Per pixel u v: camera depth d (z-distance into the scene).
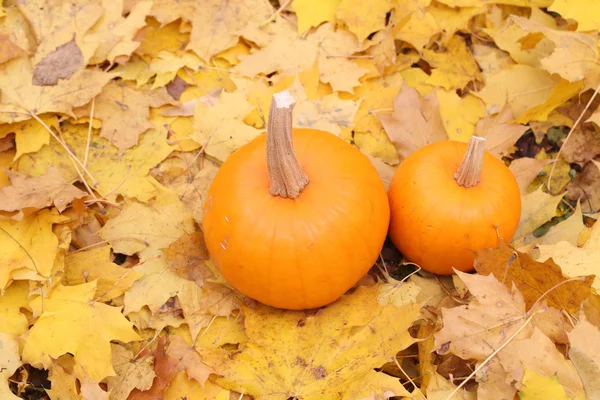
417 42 1.33
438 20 1.35
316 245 1.10
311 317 1.14
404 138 1.27
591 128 1.30
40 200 1.17
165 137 1.27
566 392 1.08
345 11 1.31
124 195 1.23
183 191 1.24
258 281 1.12
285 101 1.05
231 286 1.19
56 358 1.12
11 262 1.16
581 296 1.12
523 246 1.19
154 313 1.18
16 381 1.13
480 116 1.30
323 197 1.10
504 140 1.27
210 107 1.28
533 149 1.30
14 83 1.23
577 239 1.21
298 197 1.11
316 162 1.12
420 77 1.33
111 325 1.13
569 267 1.16
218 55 1.32
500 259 1.13
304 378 1.12
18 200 1.17
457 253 1.15
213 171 1.26
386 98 1.31
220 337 1.17
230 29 1.32
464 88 1.33
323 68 1.31
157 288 1.18
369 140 1.29
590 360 1.08
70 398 1.10
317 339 1.13
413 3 1.32
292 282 1.11
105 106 1.27
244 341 1.17
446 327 1.10
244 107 1.26
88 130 1.27
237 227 1.10
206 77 1.32
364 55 1.32
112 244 1.20
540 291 1.13
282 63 1.31
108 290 1.17
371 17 1.31
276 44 1.32
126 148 1.26
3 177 1.23
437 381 1.12
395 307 1.13
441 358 1.15
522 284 1.14
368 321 1.13
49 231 1.17
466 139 1.29
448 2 1.33
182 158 1.27
